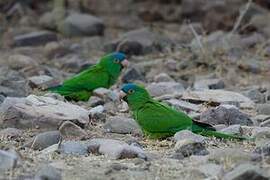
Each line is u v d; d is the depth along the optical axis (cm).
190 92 1414
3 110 1207
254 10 2167
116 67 1434
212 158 993
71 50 1959
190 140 1038
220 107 1239
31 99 1227
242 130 1159
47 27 2189
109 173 949
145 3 2445
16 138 1124
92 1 2448
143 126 1138
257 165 963
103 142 1062
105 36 2152
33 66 1722
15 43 2036
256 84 1633
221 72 1712
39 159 1008
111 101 1383
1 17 2311
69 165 985
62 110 1200
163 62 1814
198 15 2238
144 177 937
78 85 1404
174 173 953
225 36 1884
